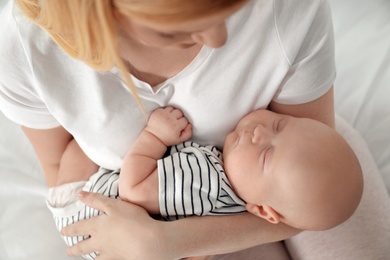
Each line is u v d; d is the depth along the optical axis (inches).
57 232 50.0
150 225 37.8
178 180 38.0
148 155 38.9
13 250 48.7
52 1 26.7
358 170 39.2
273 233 40.6
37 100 36.9
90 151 41.1
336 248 45.8
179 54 32.9
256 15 32.1
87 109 36.6
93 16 26.0
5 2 57.7
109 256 39.8
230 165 39.9
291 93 37.8
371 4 63.5
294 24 33.0
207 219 39.1
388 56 59.9
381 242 45.1
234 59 34.0
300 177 37.9
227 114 38.1
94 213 41.4
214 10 22.6
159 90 35.4
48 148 45.4
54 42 32.4
